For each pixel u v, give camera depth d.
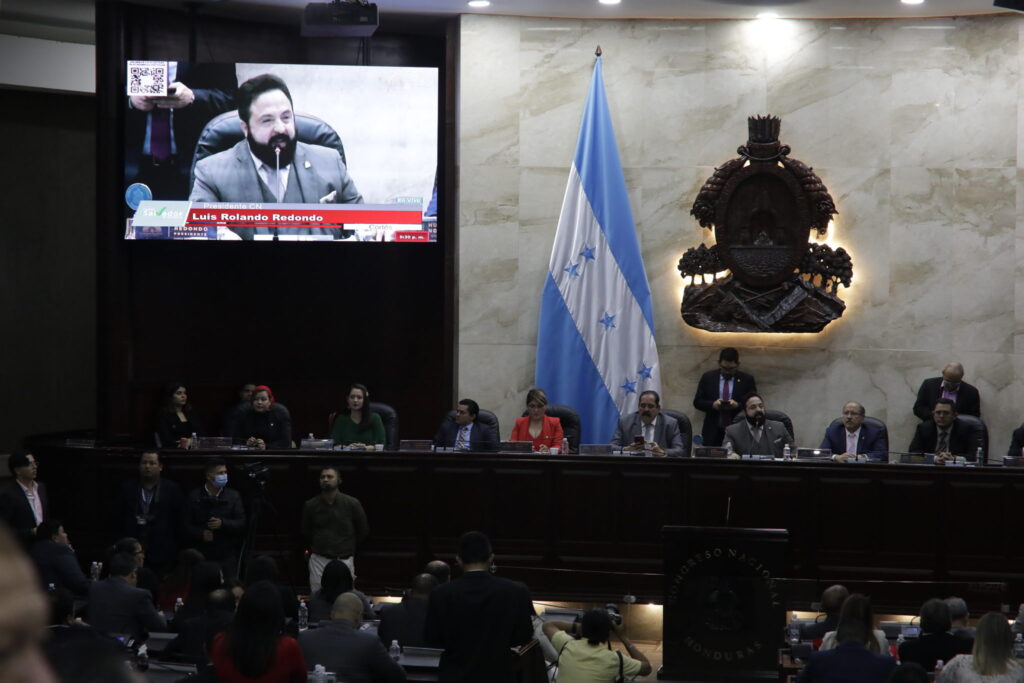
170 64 10.91
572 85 11.40
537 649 5.64
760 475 9.11
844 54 11.23
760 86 11.31
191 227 11.02
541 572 9.16
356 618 4.84
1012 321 10.96
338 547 8.98
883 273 11.20
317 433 12.28
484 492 9.35
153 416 11.55
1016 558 8.84
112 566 6.59
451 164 11.66
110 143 11.00
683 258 11.27
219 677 3.61
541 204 11.43
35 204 13.13
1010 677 4.80
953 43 11.08
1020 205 10.94
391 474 9.40
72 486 9.56
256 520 8.38
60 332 13.38
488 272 11.43
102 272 11.07
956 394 10.33
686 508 9.17
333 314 12.35
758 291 11.24
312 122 11.12
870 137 11.21
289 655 3.65
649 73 11.39
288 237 11.12
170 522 8.88
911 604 8.75
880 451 9.52
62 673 0.68
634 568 9.20
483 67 11.41
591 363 11.16
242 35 11.75
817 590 8.98
